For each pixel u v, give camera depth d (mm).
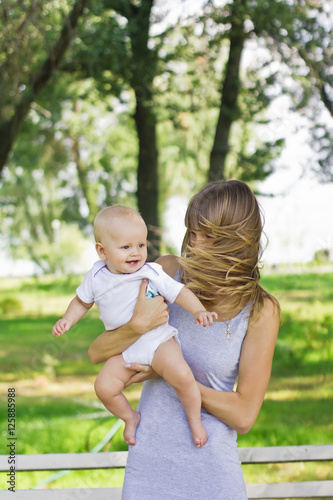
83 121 14102
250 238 2201
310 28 6477
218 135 8078
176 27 7398
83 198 16078
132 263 2273
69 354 10625
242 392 2100
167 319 2180
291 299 8727
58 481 4832
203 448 2059
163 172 13633
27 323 14945
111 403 2188
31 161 13211
